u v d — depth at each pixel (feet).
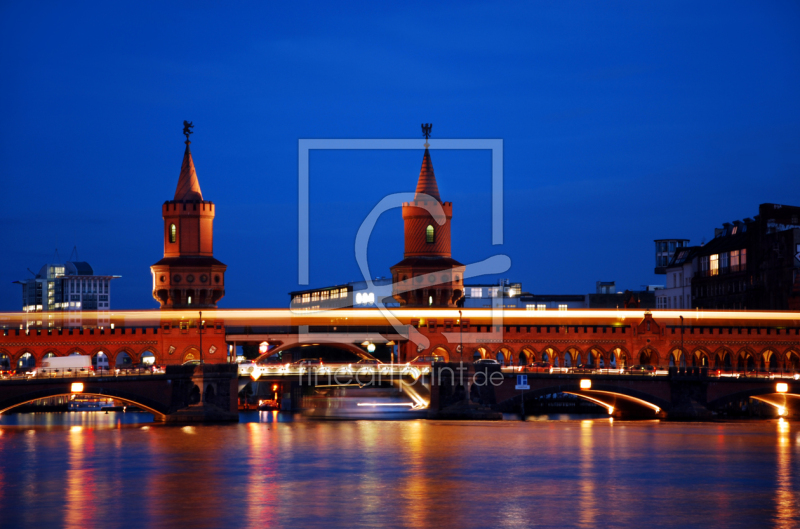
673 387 481.87
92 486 257.75
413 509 227.20
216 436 380.78
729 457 316.40
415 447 342.03
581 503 234.99
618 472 283.38
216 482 263.70
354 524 211.00
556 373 473.26
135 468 288.92
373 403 529.86
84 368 456.45
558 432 400.06
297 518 216.95
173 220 523.70
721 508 229.04
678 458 314.14
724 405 493.77
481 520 215.31
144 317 513.45
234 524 210.79
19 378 403.75
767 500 239.50
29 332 481.87
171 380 441.68
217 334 509.76
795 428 428.15
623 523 213.05
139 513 222.07
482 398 476.13
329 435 385.50
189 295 518.78
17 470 284.82
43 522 213.25
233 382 457.27
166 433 396.37
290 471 283.79
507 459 310.45
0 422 505.66
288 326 525.75
